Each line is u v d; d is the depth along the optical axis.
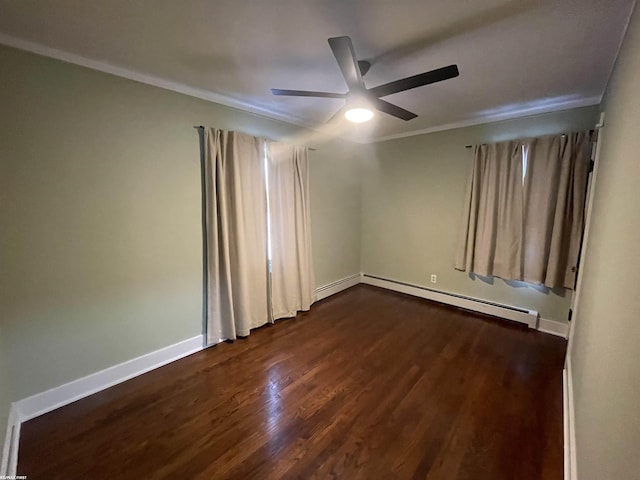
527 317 3.14
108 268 2.15
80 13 1.48
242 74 2.21
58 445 1.66
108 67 2.03
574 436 1.50
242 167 2.81
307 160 3.51
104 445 1.66
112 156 2.10
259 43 1.78
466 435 1.73
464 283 3.66
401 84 1.71
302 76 2.25
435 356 2.59
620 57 1.65
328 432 1.76
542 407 1.95
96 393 2.11
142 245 2.30
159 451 1.63
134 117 2.19
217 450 1.64
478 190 3.34
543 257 2.92
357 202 4.53
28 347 1.84
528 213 2.99
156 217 2.37
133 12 1.47
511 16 1.50
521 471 1.50
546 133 2.91
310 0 1.38
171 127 2.39
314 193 3.80
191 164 2.54
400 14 1.49
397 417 1.87
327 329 3.12
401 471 1.51
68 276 1.97
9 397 1.73
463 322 3.27
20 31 1.63
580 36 1.65
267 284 3.20
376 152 4.30
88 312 2.07
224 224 2.69
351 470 1.51
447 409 1.94
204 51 1.87
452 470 1.51
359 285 4.63
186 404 2.00
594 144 2.54
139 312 2.33
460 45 1.78
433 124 3.56
